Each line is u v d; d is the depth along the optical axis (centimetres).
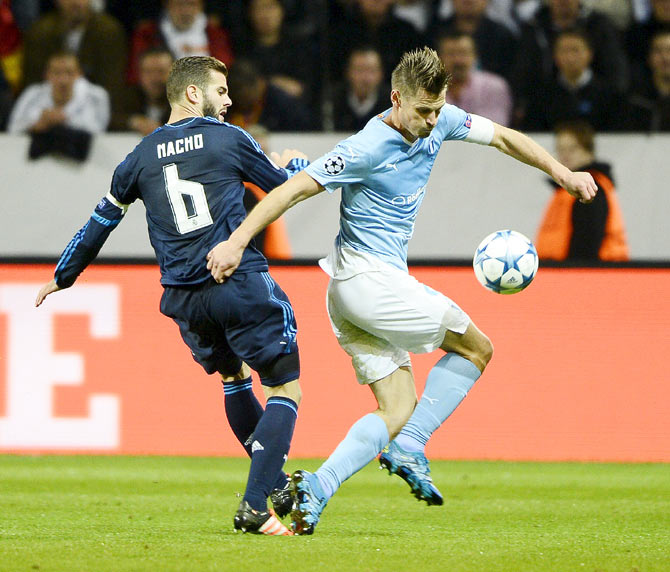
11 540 1400
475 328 1516
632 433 2661
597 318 2673
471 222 3052
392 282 1457
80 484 2177
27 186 3106
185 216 1427
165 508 1822
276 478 1437
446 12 3369
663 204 3072
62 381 2684
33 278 2680
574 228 3023
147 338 2697
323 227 3030
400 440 1484
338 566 1187
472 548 1375
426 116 1383
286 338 1437
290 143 3148
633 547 1412
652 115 3164
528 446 2673
